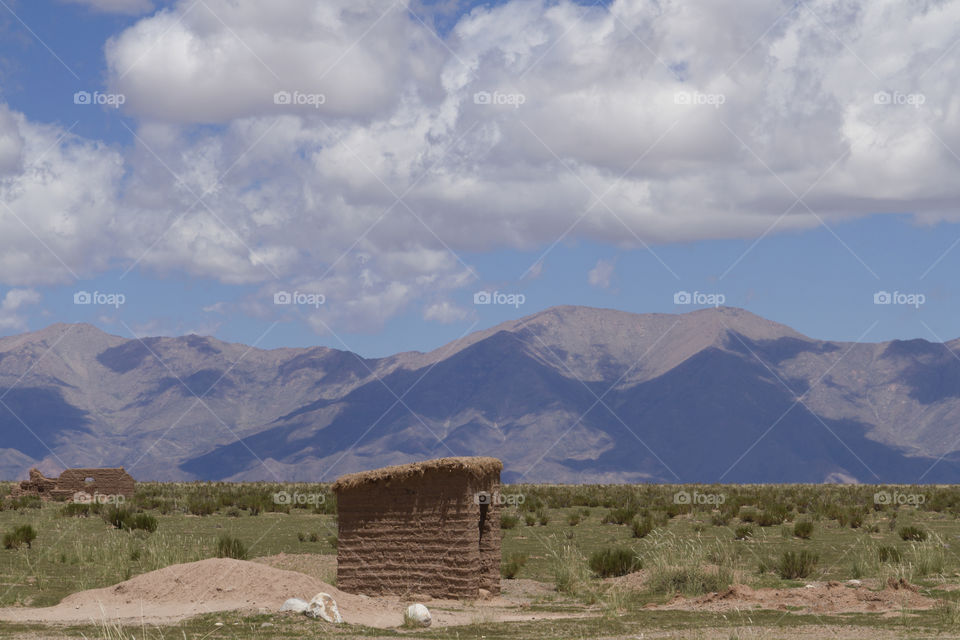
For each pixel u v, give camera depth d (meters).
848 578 31.91
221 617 22.81
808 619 23.55
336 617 23.28
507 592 31.89
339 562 31.17
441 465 29.67
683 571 30.77
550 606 28.02
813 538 47.38
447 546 29.55
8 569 34.44
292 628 21.86
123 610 24.48
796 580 31.30
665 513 64.69
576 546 45.31
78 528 52.66
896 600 25.88
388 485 30.62
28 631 21.47
